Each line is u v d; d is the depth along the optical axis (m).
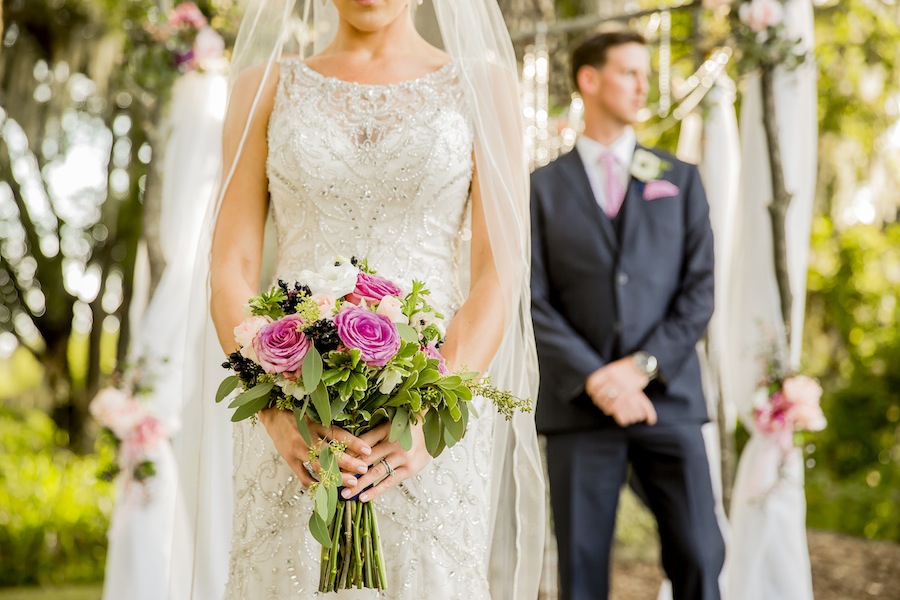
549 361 4.18
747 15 4.94
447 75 2.81
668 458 4.14
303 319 2.30
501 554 3.02
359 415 2.37
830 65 10.26
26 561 8.50
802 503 4.91
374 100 2.77
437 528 2.61
